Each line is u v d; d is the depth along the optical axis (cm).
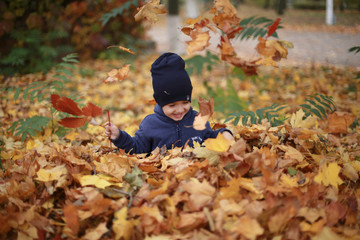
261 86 609
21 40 698
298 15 1475
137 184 165
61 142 290
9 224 149
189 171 164
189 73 387
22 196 166
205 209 139
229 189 145
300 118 216
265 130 216
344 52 822
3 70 662
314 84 584
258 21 301
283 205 142
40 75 657
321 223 139
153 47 996
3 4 679
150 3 201
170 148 237
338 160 203
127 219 146
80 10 761
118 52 851
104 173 174
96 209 146
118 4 813
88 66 763
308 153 202
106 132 219
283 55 185
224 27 183
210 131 241
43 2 725
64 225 150
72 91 564
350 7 1232
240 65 186
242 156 166
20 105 448
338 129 199
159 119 242
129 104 511
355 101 483
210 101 162
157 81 221
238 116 258
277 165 177
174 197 151
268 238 137
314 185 156
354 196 168
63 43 792
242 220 130
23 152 248
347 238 139
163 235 138
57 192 165
